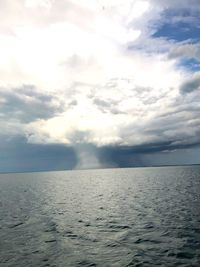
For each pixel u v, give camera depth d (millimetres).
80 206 42625
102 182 103312
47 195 61500
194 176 110250
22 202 49875
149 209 36750
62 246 20812
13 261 17656
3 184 112250
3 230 26766
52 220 31469
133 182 94250
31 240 22703
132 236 23125
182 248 19234
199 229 24156
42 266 16688
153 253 18547
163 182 86438
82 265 16734
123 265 16625
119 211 36438
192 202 41062
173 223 27203
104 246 20625
